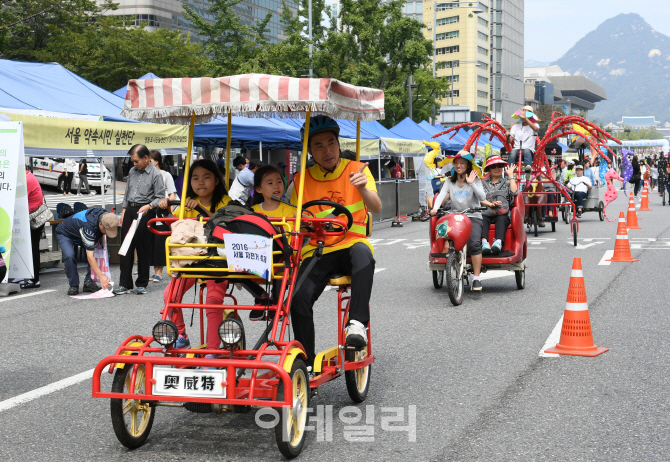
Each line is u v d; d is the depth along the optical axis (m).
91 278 10.28
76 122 11.56
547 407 4.90
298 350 4.05
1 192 9.21
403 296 9.80
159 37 38.47
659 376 5.62
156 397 3.90
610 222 21.55
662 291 9.60
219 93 4.34
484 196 9.45
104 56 36.72
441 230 8.89
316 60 36.56
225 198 5.22
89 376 5.87
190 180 5.13
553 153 20.86
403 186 22.84
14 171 9.27
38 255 10.70
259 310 4.62
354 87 4.57
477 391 5.31
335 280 4.82
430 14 134.50
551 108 155.12
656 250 14.32
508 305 8.92
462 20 129.12
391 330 7.59
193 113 4.50
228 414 4.89
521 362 6.14
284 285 4.26
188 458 4.04
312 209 4.92
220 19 38.31
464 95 130.62
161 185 9.98
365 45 38.53
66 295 9.97
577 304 6.48
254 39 39.59
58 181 33.25
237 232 4.22
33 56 34.94
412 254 14.55
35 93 12.91
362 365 4.99
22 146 9.46
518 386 5.42
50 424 4.70
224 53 38.47
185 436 4.43
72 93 13.84
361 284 4.71
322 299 9.50
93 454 4.12
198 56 39.69
